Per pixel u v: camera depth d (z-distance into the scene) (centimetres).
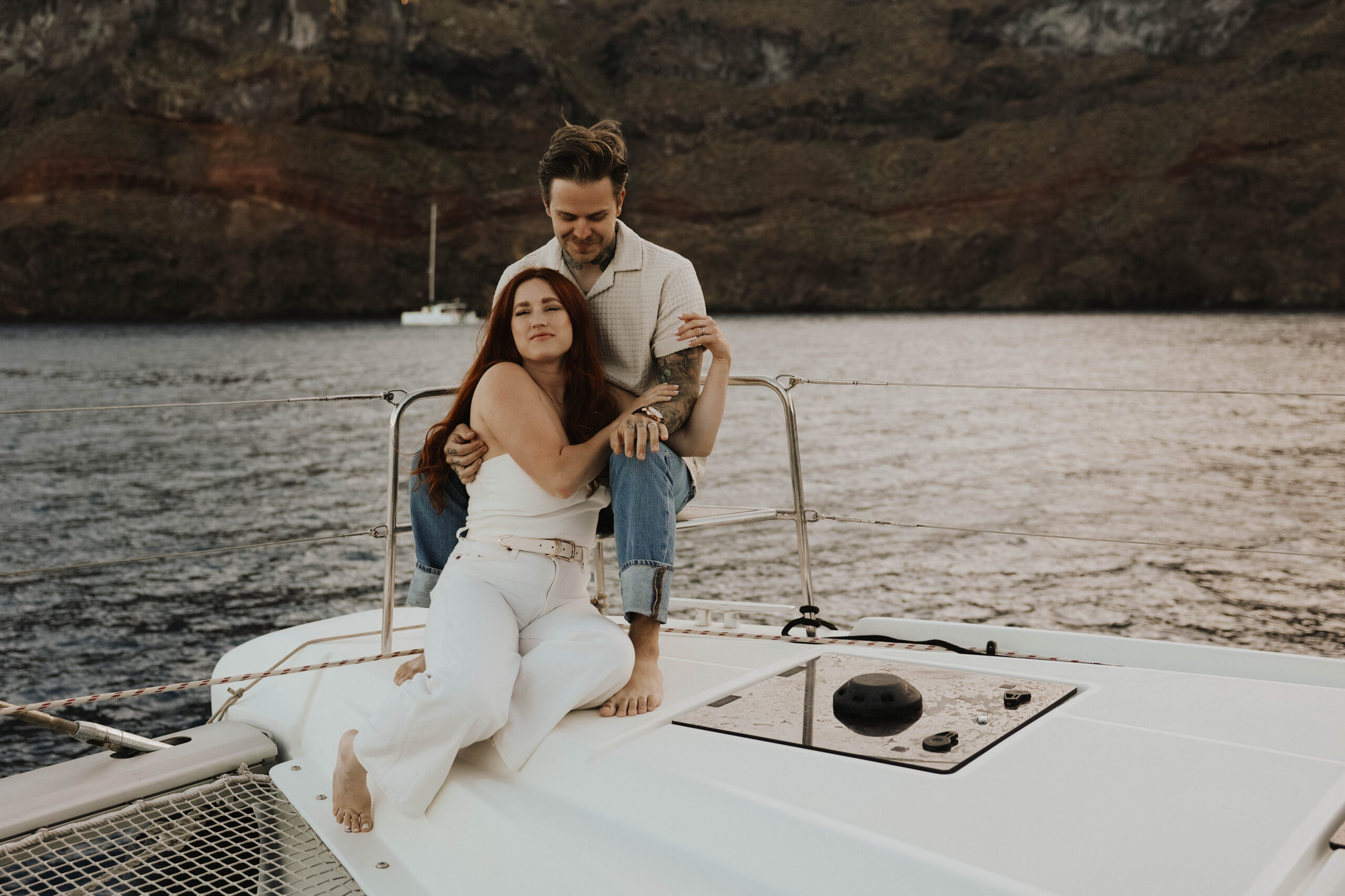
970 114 10825
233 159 9912
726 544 1372
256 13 10394
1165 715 143
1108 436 2595
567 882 122
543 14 11806
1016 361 4578
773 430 2711
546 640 161
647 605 173
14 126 9950
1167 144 9831
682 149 11181
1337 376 3838
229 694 214
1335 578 1164
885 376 4012
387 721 150
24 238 9412
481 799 143
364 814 156
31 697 811
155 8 10188
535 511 175
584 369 193
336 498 1823
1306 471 2008
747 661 182
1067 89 10438
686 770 132
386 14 10412
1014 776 124
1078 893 97
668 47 11456
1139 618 1009
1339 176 9000
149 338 7044
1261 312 8894
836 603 1062
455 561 178
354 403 3434
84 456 2380
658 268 204
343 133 10225
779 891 110
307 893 143
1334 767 123
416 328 8581
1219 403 3309
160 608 1097
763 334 6600
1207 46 10031
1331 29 9438
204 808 168
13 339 6894
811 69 11212
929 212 10500
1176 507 1648
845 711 147
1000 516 1581
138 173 9775
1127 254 9625
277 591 1172
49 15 9956
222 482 2002
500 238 10500
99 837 156
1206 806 114
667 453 200
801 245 10475
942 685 161
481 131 10762
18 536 1510
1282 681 172
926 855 105
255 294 9831
